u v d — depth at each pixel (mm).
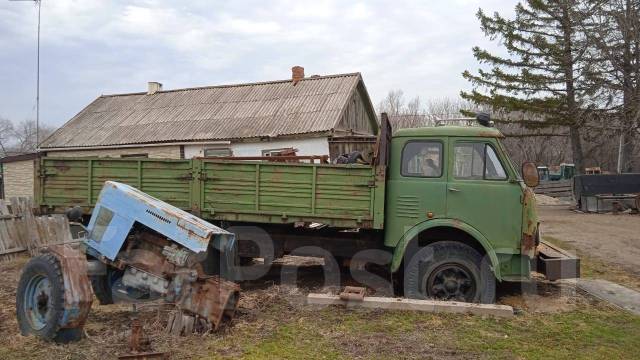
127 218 5461
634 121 20594
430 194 6547
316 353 4816
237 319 5660
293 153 17219
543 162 39750
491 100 23344
